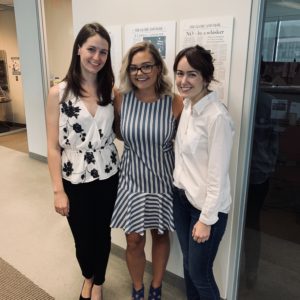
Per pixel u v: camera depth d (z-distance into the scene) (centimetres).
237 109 154
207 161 132
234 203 167
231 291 183
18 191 361
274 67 150
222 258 180
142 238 176
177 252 200
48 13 429
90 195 164
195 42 159
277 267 200
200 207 136
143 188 161
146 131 152
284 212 192
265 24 143
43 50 426
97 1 196
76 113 152
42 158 471
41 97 443
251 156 162
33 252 245
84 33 145
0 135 622
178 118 155
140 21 179
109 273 221
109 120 160
